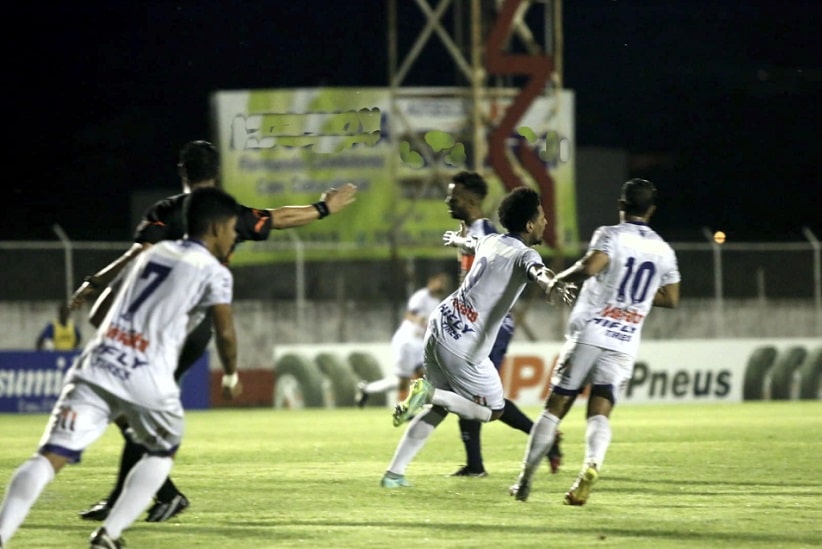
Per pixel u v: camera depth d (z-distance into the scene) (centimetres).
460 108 6650
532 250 1919
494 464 2570
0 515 1288
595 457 1788
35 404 5156
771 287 6412
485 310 1961
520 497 1878
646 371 5541
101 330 1358
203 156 1678
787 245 6297
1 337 5672
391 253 6244
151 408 1330
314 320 6169
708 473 2356
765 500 1925
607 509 1809
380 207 6619
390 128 6594
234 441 3341
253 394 5712
